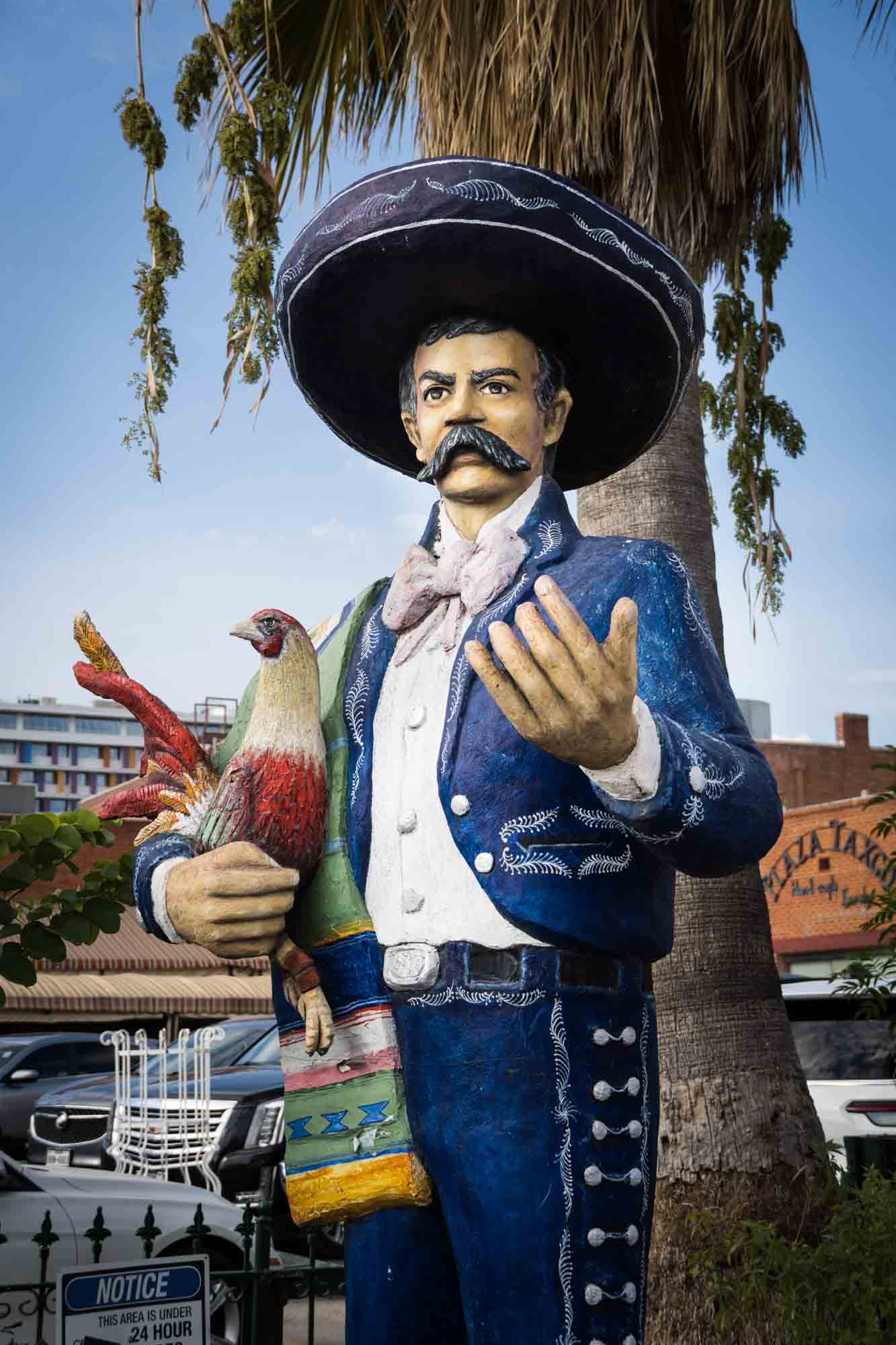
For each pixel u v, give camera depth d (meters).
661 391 2.69
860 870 20.78
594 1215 2.15
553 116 5.23
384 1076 2.29
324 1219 2.34
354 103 6.95
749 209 5.82
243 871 2.22
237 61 6.43
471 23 5.49
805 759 30.34
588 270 2.41
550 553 2.45
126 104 5.04
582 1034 2.20
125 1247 5.70
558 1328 2.10
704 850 2.09
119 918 3.90
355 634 2.61
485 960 2.23
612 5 5.21
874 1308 4.02
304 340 2.71
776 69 5.43
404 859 2.32
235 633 2.37
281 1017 2.43
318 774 2.36
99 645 2.56
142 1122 8.69
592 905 2.21
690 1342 4.75
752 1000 5.25
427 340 2.54
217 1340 5.20
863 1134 7.57
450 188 2.32
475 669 1.95
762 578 6.66
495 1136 2.16
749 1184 4.96
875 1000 6.20
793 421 6.81
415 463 3.06
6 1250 5.38
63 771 105.31
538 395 2.53
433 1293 2.29
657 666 2.28
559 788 2.24
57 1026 21.61
